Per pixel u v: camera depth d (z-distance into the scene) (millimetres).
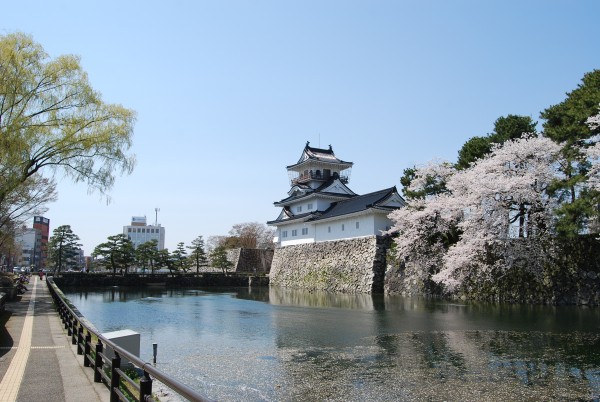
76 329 11352
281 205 56781
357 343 15703
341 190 52781
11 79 19266
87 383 7715
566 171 26000
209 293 44062
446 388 10289
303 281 48625
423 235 33938
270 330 18984
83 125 21891
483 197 26734
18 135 19047
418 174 38562
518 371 11594
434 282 32656
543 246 26312
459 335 16703
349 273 41594
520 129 32812
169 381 3512
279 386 10609
